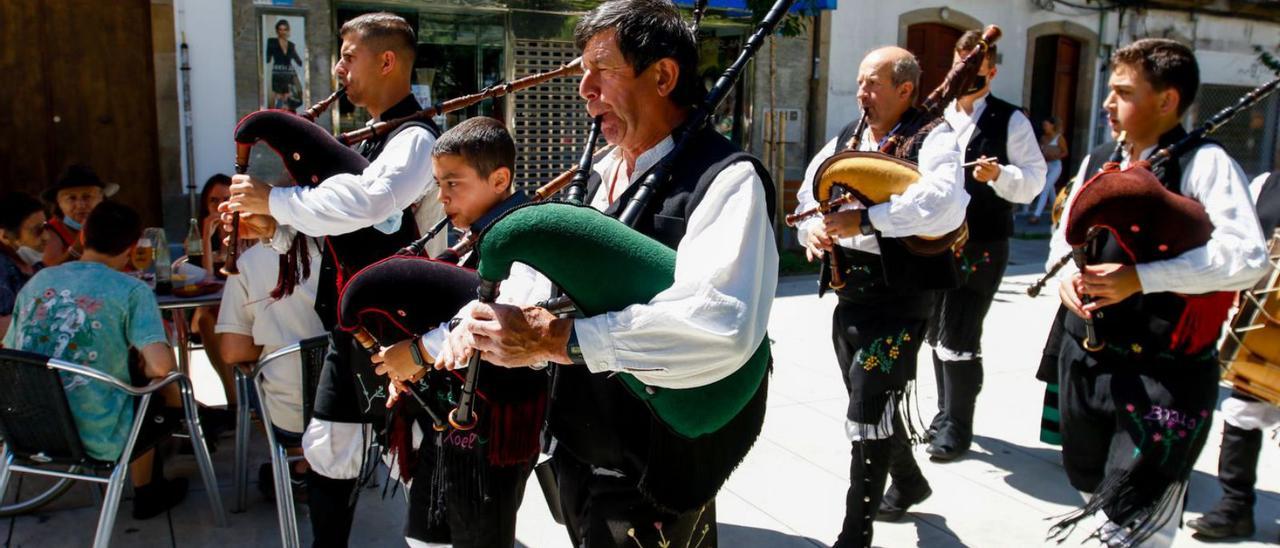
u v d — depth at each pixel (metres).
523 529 3.46
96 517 3.53
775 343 6.08
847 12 11.10
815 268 9.00
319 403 2.71
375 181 2.58
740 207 1.66
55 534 3.38
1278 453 4.23
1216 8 14.14
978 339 4.07
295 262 2.88
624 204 1.85
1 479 3.03
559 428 1.94
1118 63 2.66
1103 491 2.53
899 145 3.04
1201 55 14.45
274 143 2.57
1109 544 2.50
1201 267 2.32
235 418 4.34
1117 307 2.55
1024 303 7.53
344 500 2.76
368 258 2.71
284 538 3.12
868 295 3.07
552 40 9.62
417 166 2.65
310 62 8.79
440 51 9.25
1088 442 2.75
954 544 3.34
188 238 4.64
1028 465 4.10
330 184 2.53
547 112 9.70
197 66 8.46
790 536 3.41
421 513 2.48
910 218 2.60
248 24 8.55
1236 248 2.33
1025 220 12.91
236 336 3.39
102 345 3.06
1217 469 3.83
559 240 1.57
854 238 3.05
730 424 1.86
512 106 9.53
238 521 3.52
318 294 2.81
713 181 1.70
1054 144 12.52
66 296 3.06
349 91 2.93
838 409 4.78
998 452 4.26
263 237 2.81
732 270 1.61
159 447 3.53
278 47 8.66
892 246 2.74
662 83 1.81
